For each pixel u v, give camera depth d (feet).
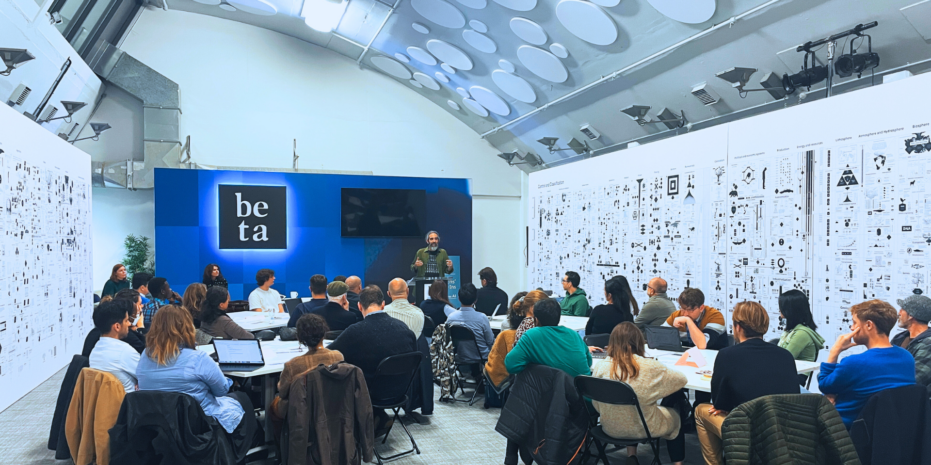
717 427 9.39
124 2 31.07
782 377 8.82
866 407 8.44
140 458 8.96
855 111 15.30
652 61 23.18
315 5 30.04
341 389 9.88
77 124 31.07
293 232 32.96
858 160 15.20
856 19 16.60
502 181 40.88
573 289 20.92
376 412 13.04
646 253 23.66
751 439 7.75
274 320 18.38
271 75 35.81
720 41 20.29
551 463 9.80
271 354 12.48
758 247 18.33
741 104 22.48
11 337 16.34
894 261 14.26
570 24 23.26
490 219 40.70
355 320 15.44
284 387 9.98
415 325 14.80
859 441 8.43
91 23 29.14
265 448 12.14
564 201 29.89
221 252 31.63
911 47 16.38
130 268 32.19
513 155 35.40
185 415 8.94
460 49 29.63
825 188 16.11
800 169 16.88
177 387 9.37
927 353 9.53
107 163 31.19
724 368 9.05
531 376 10.57
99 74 31.37
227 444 9.80
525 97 31.48
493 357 13.57
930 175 13.51
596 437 10.42
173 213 30.83
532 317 13.62
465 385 19.11
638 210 24.17
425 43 30.58
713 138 20.24
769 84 20.01
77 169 23.04
